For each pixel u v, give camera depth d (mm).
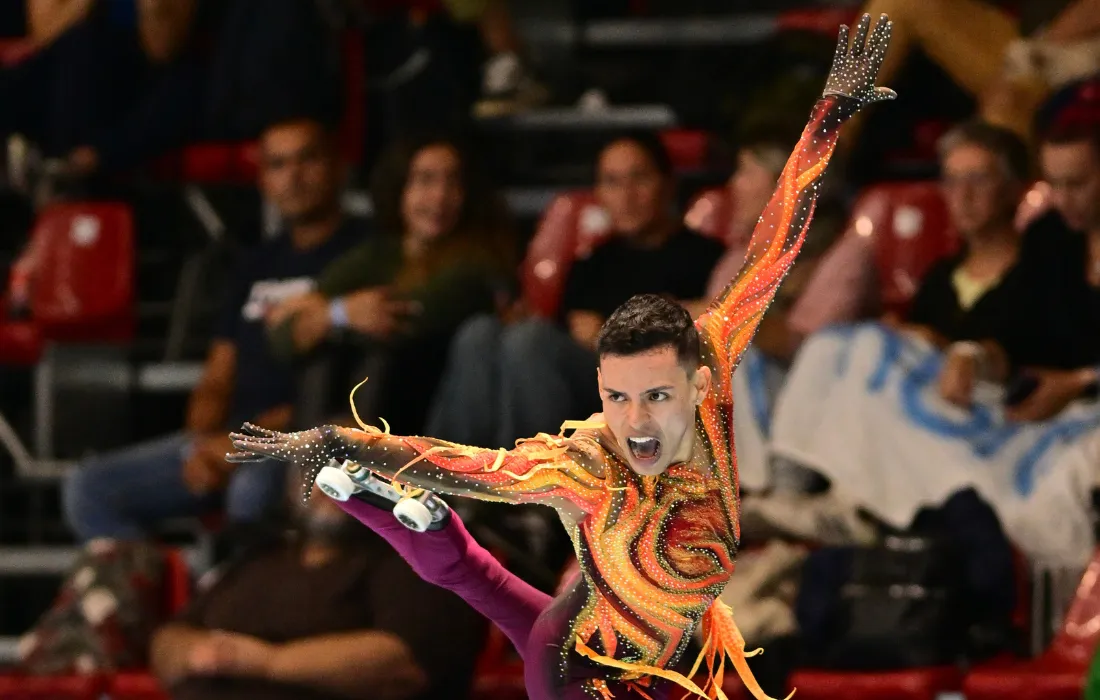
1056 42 20859
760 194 19078
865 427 17125
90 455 23000
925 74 22266
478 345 17516
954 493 16750
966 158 18266
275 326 19109
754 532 17234
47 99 25031
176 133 24281
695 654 16109
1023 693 15641
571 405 17469
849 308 18188
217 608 16812
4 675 18672
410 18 24031
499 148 24531
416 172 19219
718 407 10047
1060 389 17141
